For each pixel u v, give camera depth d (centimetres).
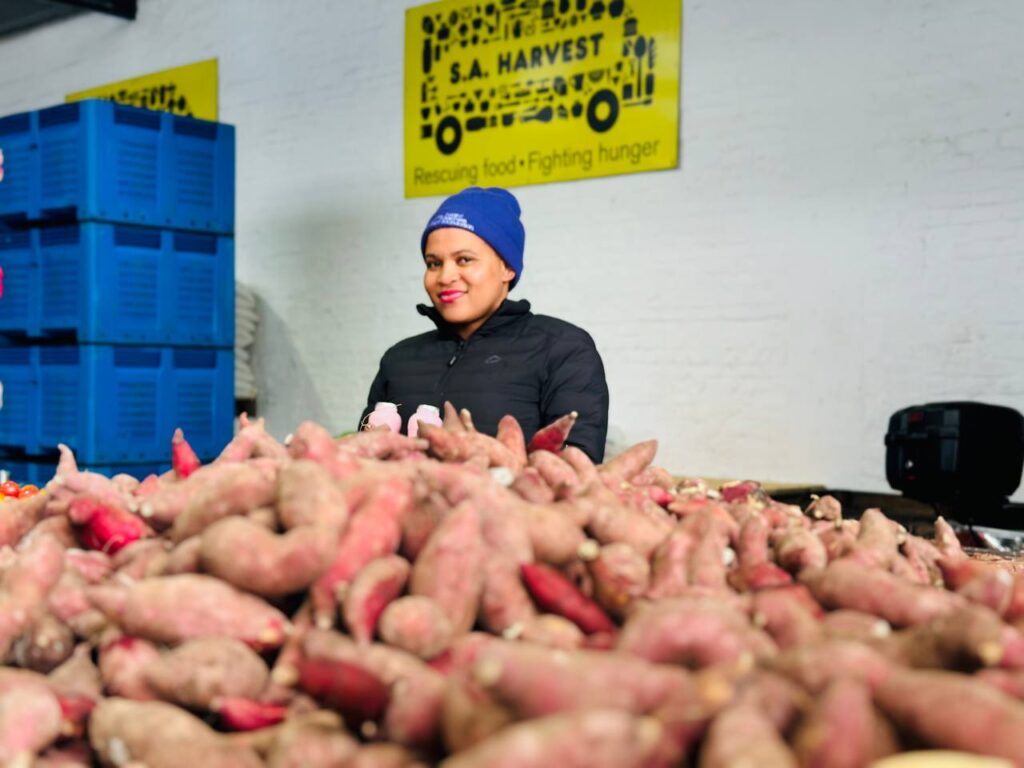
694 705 73
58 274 451
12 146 459
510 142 514
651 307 470
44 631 102
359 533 102
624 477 155
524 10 506
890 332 408
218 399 485
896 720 74
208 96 644
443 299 257
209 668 91
